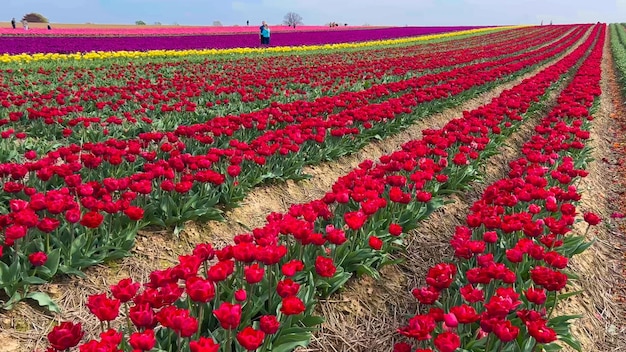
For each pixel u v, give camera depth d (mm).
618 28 74062
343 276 4242
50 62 19625
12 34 38969
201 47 30969
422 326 2846
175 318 2457
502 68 17938
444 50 33156
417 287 4773
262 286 3760
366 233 4734
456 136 7453
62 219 4395
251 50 29594
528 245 3811
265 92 11586
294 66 21625
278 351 3197
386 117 9023
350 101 10344
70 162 5266
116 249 4438
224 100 11594
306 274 4074
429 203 5750
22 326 3611
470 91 14156
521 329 3461
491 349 3303
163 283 2852
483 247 3715
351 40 43844
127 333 3727
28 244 3992
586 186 8086
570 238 5172
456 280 4191
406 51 32188
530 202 5746
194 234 5293
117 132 8594
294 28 67438
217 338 3156
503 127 9891
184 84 13070
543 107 13930
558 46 35625
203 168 5734
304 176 6961
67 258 4102
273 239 3506
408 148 6852
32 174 5223
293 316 3553
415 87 13875
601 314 4840
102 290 4211
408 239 5477
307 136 7059
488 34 56938
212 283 3008
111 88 11414
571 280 4945
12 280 3650
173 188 4820
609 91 19250
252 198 6270
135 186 4516
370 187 4867
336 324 4066
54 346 2373
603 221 7016
